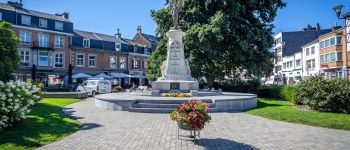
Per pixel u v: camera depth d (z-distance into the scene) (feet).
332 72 161.48
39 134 28.48
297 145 25.36
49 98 78.95
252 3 94.53
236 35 87.35
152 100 48.60
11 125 31.68
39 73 147.84
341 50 152.66
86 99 81.25
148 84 197.67
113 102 49.62
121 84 180.75
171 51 64.85
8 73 51.72
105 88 109.50
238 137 28.40
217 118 40.16
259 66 96.37
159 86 61.82
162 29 97.09
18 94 31.76
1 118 29.58
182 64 64.54
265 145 25.38
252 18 98.99
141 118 40.09
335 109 44.09
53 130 30.37
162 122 36.76
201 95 59.06
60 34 155.33
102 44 175.11
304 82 49.32
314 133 30.30
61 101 66.85
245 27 91.45
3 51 51.55
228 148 24.36
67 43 158.81
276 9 99.60
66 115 43.09
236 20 91.86
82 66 165.68
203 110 26.99
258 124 35.50
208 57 90.79
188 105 27.17
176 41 65.00
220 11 86.58
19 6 144.66
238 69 105.50
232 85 105.09
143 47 200.64
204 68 94.79
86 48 165.99
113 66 181.16
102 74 160.86
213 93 62.28
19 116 31.99
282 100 75.00
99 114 44.14
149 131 31.07
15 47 54.24
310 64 188.44
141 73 198.70
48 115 41.37
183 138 27.78
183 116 26.48
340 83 44.45
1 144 24.80
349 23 140.97
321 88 44.86
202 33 82.12
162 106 47.09
